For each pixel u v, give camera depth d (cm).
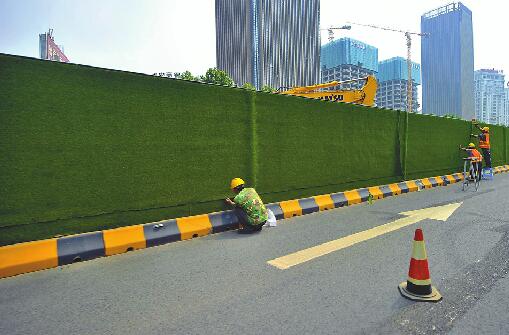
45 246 393
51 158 410
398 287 324
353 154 868
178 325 256
